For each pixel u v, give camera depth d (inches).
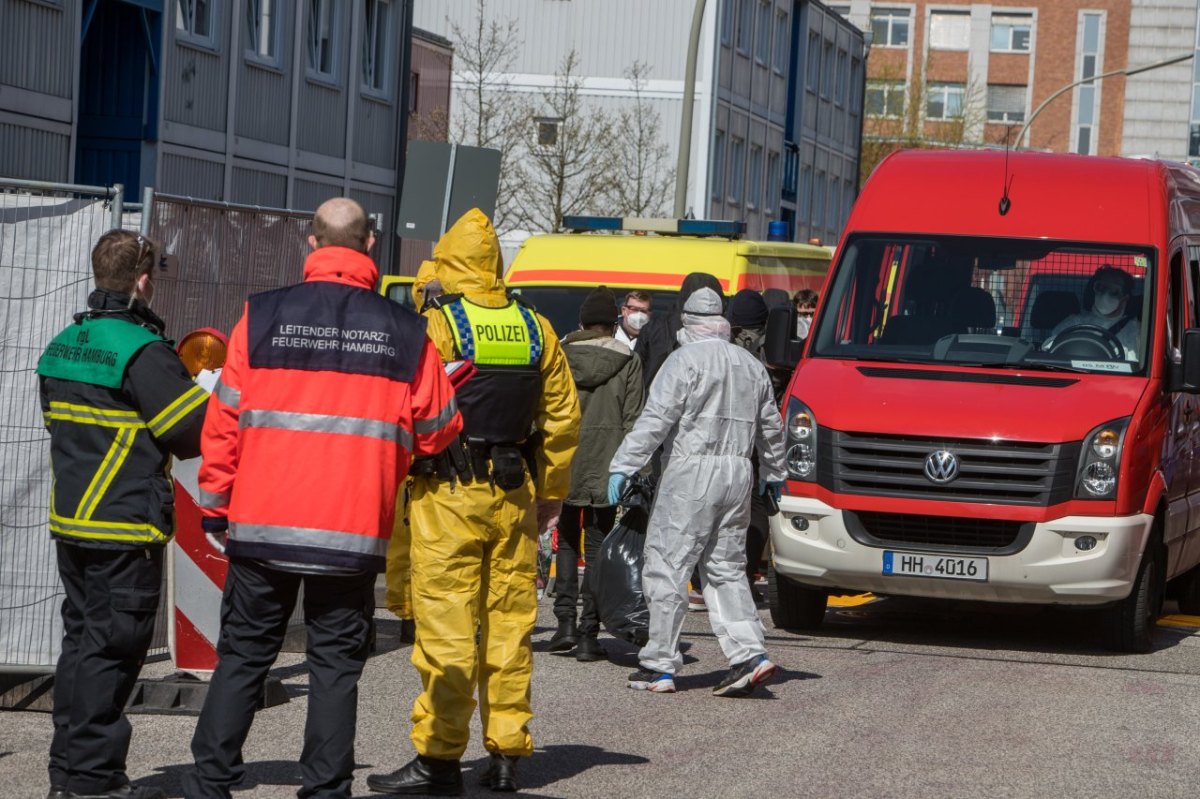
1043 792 427.5
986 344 667.4
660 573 530.6
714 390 523.2
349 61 1766.7
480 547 401.1
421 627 397.4
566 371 417.7
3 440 476.4
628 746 459.2
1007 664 610.5
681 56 2511.1
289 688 521.3
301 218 643.5
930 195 707.4
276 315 351.3
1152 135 4753.9
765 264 976.9
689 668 577.0
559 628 587.2
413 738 398.0
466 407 397.4
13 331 476.1
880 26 4881.9
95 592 378.6
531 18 2517.2
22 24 1175.6
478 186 855.1
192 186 1443.2
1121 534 611.5
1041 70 4827.8
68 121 1247.5
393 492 354.9
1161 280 671.1
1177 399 676.1
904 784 429.4
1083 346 660.7
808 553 636.1
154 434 376.5
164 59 1369.3
